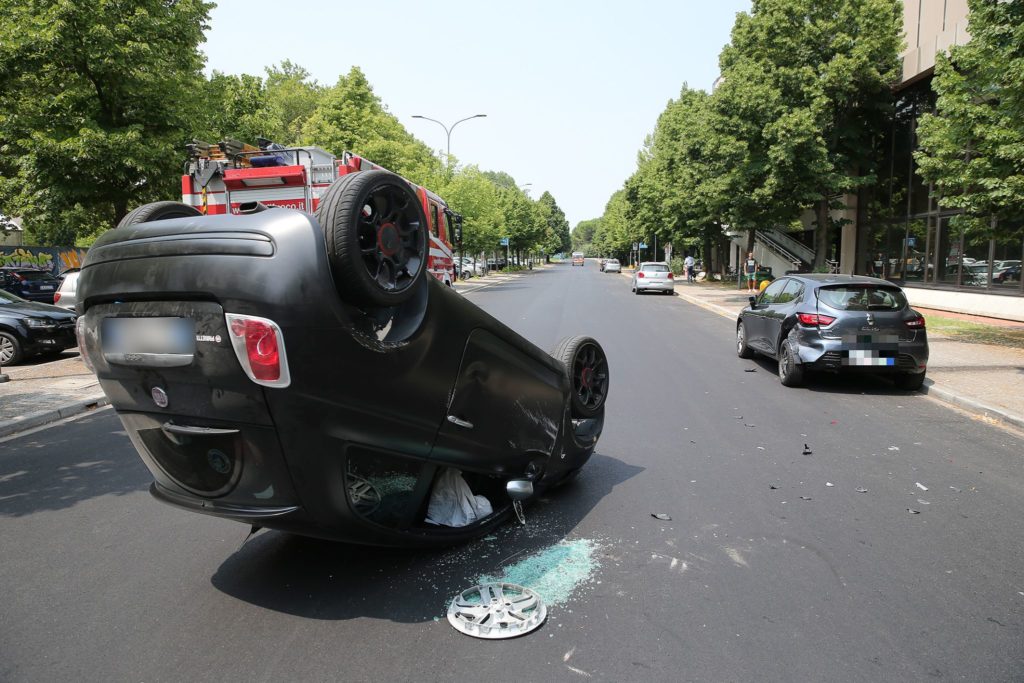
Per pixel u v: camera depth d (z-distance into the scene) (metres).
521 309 23.22
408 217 3.35
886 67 21.31
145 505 5.01
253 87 22.56
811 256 37.94
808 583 3.64
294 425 2.90
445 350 3.56
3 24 13.69
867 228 25.95
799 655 2.95
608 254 134.12
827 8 20.77
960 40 18.61
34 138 14.03
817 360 8.98
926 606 3.40
